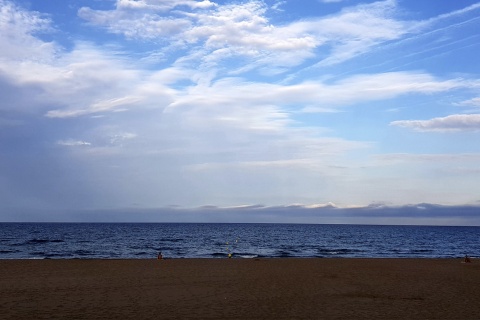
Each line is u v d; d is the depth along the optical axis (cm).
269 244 5966
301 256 4094
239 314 1216
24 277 1919
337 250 4991
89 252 4291
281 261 2797
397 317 1201
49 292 1538
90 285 1714
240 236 8400
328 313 1242
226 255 4097
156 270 2234
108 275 2028
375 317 1198
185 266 2439
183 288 1669
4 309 1230
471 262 2897
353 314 1233
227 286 1727
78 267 2336
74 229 11769
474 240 8431
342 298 1487
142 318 1152
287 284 1792
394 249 5375
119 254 4119
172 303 1366
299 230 13262
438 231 15150
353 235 9675
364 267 2481
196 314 1209
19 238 6700
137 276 2000
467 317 1207
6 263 2456
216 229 13575
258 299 1450
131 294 1523
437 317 1204
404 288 1728
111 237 7419
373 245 6147
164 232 10256
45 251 4316
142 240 6600
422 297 1526
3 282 1761
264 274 2111
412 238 8744
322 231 12469
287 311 1262
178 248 5006
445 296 1552
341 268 2411
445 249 5594
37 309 1240
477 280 2009
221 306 1326
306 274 2128
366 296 1534
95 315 1178
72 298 1427
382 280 1953
